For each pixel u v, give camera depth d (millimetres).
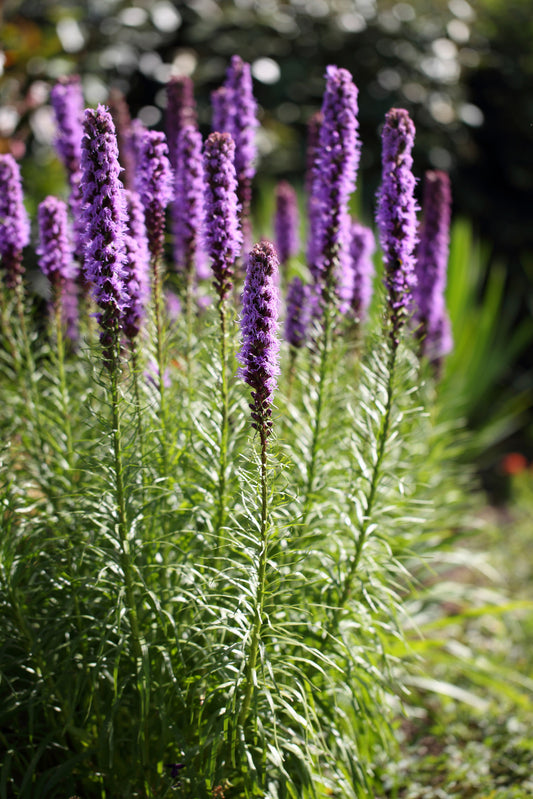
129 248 3230
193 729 3193
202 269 4109
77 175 4016
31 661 3195
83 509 3195
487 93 11031
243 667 2826
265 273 2562
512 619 5938
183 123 4180
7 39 6340
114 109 4469
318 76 9234
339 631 3406
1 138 6137
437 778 4367
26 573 3145
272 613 3119
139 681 2877
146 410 3430
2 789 2828
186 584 3326
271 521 2789
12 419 3912
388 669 3396
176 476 3555
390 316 3311
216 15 9086
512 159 11094
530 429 10125
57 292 3705
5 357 3922
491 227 11008
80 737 3037
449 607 6230
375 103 9297
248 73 3803
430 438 5141
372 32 9586
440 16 10297
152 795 3062
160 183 3295
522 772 4391
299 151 8859
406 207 3184
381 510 3490
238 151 3869
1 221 3686
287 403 3783
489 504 8383
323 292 3654
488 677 5055
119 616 2840
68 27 7422
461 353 7543
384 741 3713
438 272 4492
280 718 3307
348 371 4289
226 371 3268
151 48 8516
